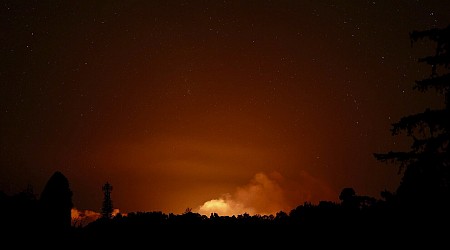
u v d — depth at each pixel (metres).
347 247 9.82
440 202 6.86
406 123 6.75
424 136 6.79
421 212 7.03
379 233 7.79
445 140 6.66
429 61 6.59
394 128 6.83
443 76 6.58
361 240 8.80
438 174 6.75
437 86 6.62
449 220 6.95
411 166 6.84
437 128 6.67
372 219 8.02
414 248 7.12
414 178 6.97
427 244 7.05
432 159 6.68
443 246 6.95
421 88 6.69
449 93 6.65
